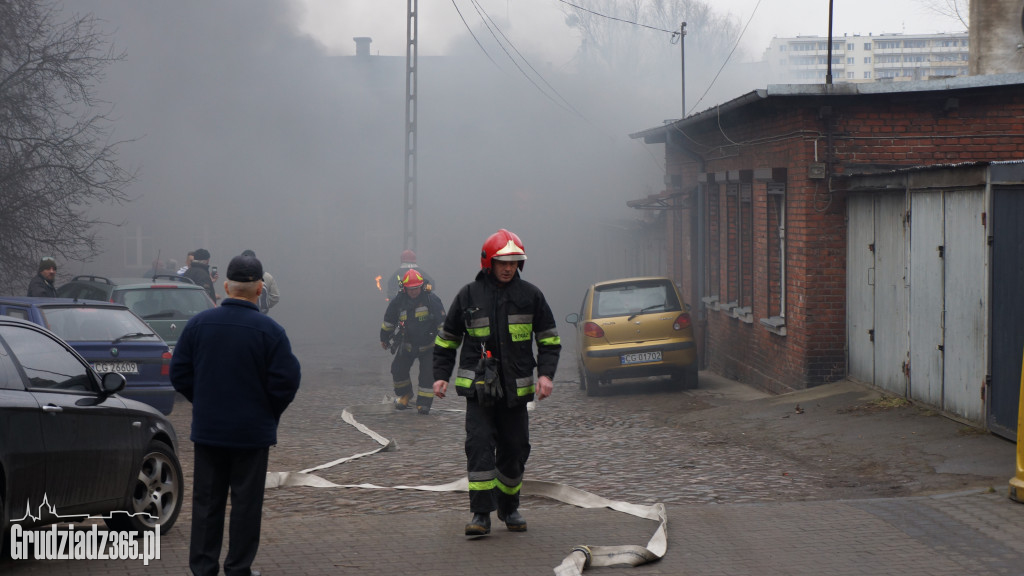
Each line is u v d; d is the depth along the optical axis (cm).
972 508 685
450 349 654
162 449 698
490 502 639
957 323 1013
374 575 555
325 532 659
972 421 984
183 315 1642
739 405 1330
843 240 1373
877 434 1021
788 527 653
